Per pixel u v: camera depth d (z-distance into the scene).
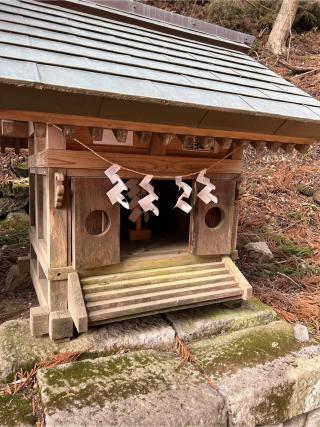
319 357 1.68
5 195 3.83
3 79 0.98
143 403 1.28
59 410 1.21
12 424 1.23
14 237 3.37
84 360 1.51
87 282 1.57
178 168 1.67
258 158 5.07
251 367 1.56
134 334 1.67
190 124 1.37
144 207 1.53
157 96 1.21
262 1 8.25
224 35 2.83
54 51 1.32
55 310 1.58
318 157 5.03
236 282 1.84
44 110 1.14
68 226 1.53
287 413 1.53
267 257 3.01
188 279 1.77
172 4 8.33
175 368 1.52
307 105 1.77
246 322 1.92
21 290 2.43
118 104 1.18
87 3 2.15
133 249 1.88
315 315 2.20
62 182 1.39
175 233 2.31
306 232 3.55
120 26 2.09
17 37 1.36
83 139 1.49
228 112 1.35
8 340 1.58
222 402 1.35
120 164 1.53
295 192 4.28
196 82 1.51
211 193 1.80
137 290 1.61
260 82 1.94
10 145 2.44
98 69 1.27
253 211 3.90
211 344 1.74
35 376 1.45
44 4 1.97
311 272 2.86
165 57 1.76
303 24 8.33
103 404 1.26
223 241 1.88
